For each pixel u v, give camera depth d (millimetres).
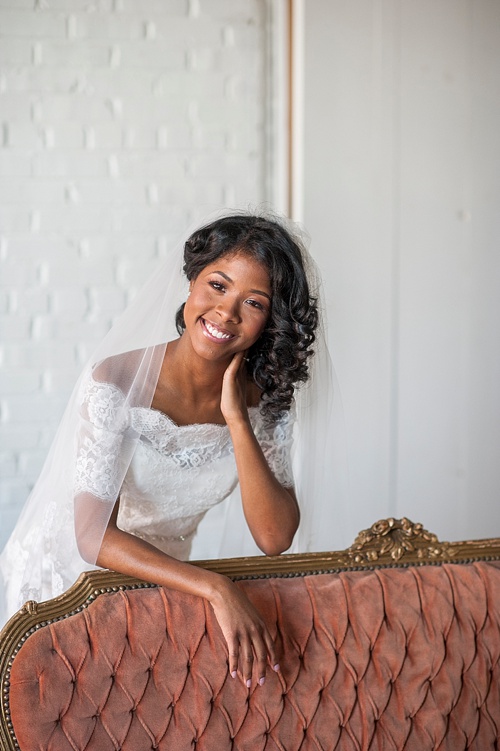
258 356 1946
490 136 3094
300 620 1806
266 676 1762
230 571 1828
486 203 3115
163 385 1892
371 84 2992
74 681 1660
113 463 1773
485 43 3059
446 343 3133
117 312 3178
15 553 1989
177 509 2039
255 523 1895
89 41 3086
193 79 3172
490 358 3174
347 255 3025
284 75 3119
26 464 3139
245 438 1881
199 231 1837
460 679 1866
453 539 3213
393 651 1838
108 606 1721
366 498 3115
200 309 1789
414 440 3137
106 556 1735
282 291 1832
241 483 1892
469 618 1892
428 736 1835
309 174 2979
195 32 3156
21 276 3105
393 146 3025
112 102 3121
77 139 3107
